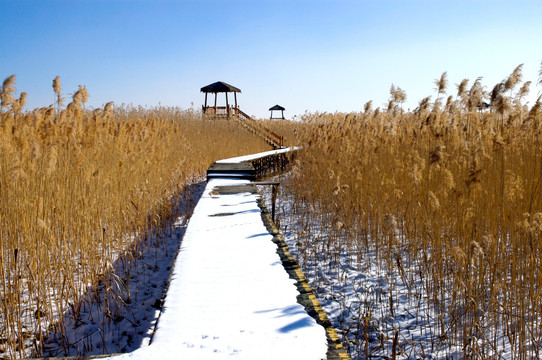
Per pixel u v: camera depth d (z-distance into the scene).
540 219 3.93
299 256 6.86
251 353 2.74
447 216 5.61
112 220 7.18
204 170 16.17
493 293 4.14
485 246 4.13
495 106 6.03
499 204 4.94
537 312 3.85
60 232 5.68
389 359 3.72
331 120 14.44
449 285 5.04
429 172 6.76
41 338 4.02
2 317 4.42
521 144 6.36
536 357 3.48
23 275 5.15
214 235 5.96
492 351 3.73
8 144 6.29
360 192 8.08
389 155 8.52
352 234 7.34
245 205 8.20
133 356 2.76
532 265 4.01
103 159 7.88
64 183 6.30
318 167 10.88
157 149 10.70
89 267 5.67
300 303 3.58
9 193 5.31
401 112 9.39
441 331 4.14
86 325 4.68
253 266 4.60
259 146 24.77
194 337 2.99
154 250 7.34
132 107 20.42
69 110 8.09
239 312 3.41
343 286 5.62
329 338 2.96
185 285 4.04
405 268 5.95
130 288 5.66
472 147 6.02
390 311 4.66
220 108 31.86
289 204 11.01
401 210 6.96
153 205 8.57
